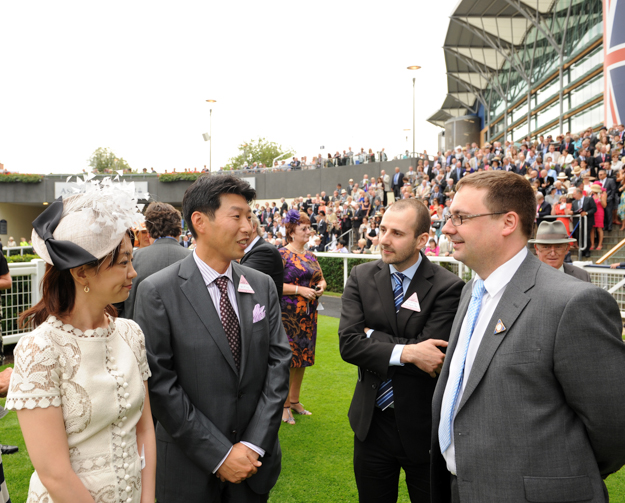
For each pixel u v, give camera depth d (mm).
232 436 1680
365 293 2062
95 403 1193
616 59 12148
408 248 1896
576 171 10289
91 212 1170
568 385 1203
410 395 1841
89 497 1138
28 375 1116
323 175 23875
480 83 28531
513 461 1253
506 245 1416
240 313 1760
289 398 3648
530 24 21484
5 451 2977
